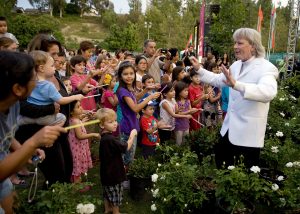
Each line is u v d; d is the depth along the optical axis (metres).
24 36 40.06
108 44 38.97
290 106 7.09
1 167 1.62
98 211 3.61
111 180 3.35
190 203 3.13
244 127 3.30
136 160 4.09
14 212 2.33
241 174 2.92
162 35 39.47
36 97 3.02
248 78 3.28
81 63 5.06
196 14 47.03
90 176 4.54
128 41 38.56
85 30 79.12
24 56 1.73
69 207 2.46
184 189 3.13
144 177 3.80
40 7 91.12
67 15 91.81
